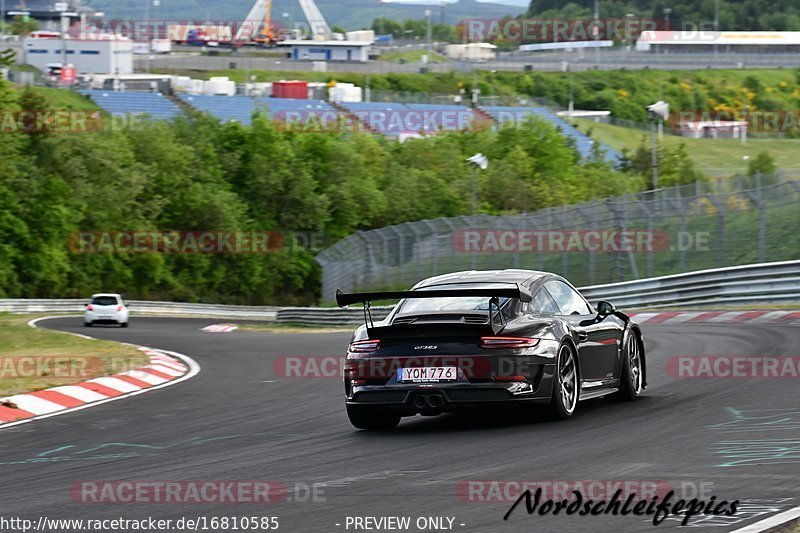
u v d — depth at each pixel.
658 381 24.20
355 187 162.50
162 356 40.91
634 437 16.36
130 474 15.50
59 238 138.88
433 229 72.00
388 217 164.38
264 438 19.00
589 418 18.72
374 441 17.78
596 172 177.12
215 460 16.56
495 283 19.12
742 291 50.88
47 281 138.88
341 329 67.44
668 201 56.78
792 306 47.34
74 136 143.50
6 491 14.45
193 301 154.50
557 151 179.12
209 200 152.38
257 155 159.50
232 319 110.06
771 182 54.50
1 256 133.62
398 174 166.50
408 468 14.80
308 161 163.12
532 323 18.42
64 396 27.12
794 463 13.66
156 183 153.38
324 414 22.23
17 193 136.62
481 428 18.44
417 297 18.67
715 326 39.84
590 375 19.64
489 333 17.88
